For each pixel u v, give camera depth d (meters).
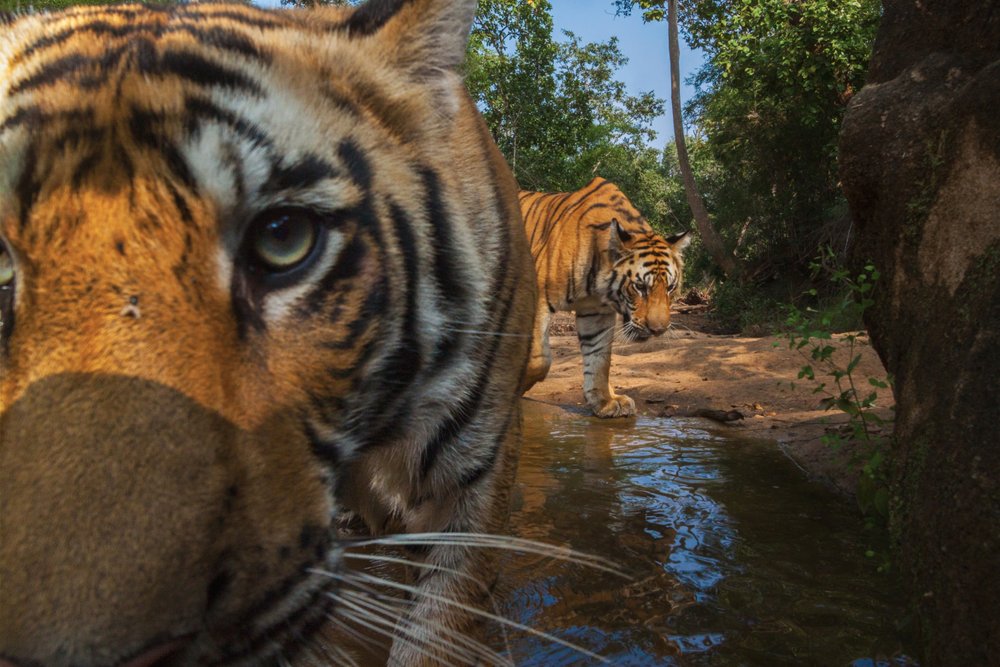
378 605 1.73
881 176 3.91
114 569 1.12
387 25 1.95
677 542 3.84
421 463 2.27
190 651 1.25
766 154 22.95
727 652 2.73
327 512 1.60
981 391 2.50
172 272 1.39
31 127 1.43
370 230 1.72
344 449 1.73
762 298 21.20
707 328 21.12
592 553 3.70
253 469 1.40
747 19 21.47
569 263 8.76
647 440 6.43
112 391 1.27
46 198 1.37
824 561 3.57
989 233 3.01
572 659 2.67
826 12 19.23
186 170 1.44
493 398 2.33
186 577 1.21
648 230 9.23
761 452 5.91
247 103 1.56
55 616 1.07
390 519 2.71
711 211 29.00
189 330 1.38
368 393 1.79
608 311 9.02
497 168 2.53
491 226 2.29
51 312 1.32
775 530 4.03
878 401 6.84
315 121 1.67
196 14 1.82
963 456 2.45
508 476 2.48
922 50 4.03
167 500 1.22
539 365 8.69
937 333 3.14
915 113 3.80
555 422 7.45
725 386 8.41
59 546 1.12
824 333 4.62
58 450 1.21
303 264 1.60
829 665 2.62
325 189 1.62
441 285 1.97
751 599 3.16
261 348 1.52
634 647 2.77
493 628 2.87
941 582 2.40
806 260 22.31
